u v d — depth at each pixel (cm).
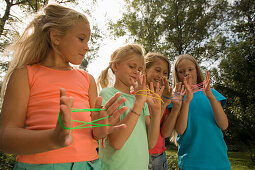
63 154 97
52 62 123
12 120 95
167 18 1766
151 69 244
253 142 1073
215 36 1769
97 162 115
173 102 219
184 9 1784
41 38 122
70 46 115
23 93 103
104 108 110
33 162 93
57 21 117
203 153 217
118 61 183
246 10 1658
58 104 107
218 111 222
